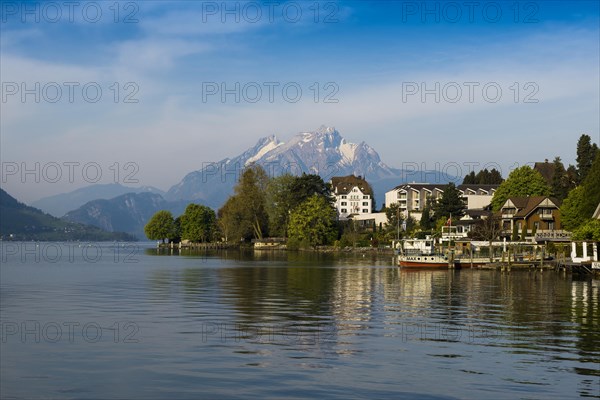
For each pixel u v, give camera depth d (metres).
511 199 145.62
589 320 43.88
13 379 27.62
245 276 90.06
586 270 86.56
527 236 137.50
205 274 95.19
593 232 86.69
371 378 27.52
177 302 55.28
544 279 83.38
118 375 28.12
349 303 54.38
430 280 81.56
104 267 120.06
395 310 49.53
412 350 33.09
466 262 107.75
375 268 109.88
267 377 27.64
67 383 26.98
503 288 69.56
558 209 138.50
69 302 55.59
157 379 27.44
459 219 180.25
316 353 32.31
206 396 25.09
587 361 30.66
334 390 25.77
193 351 32.81
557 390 25.80
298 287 70.88
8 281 82.56
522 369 29.02
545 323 42.41
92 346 34.25
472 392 25.56
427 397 24.91
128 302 55.41
